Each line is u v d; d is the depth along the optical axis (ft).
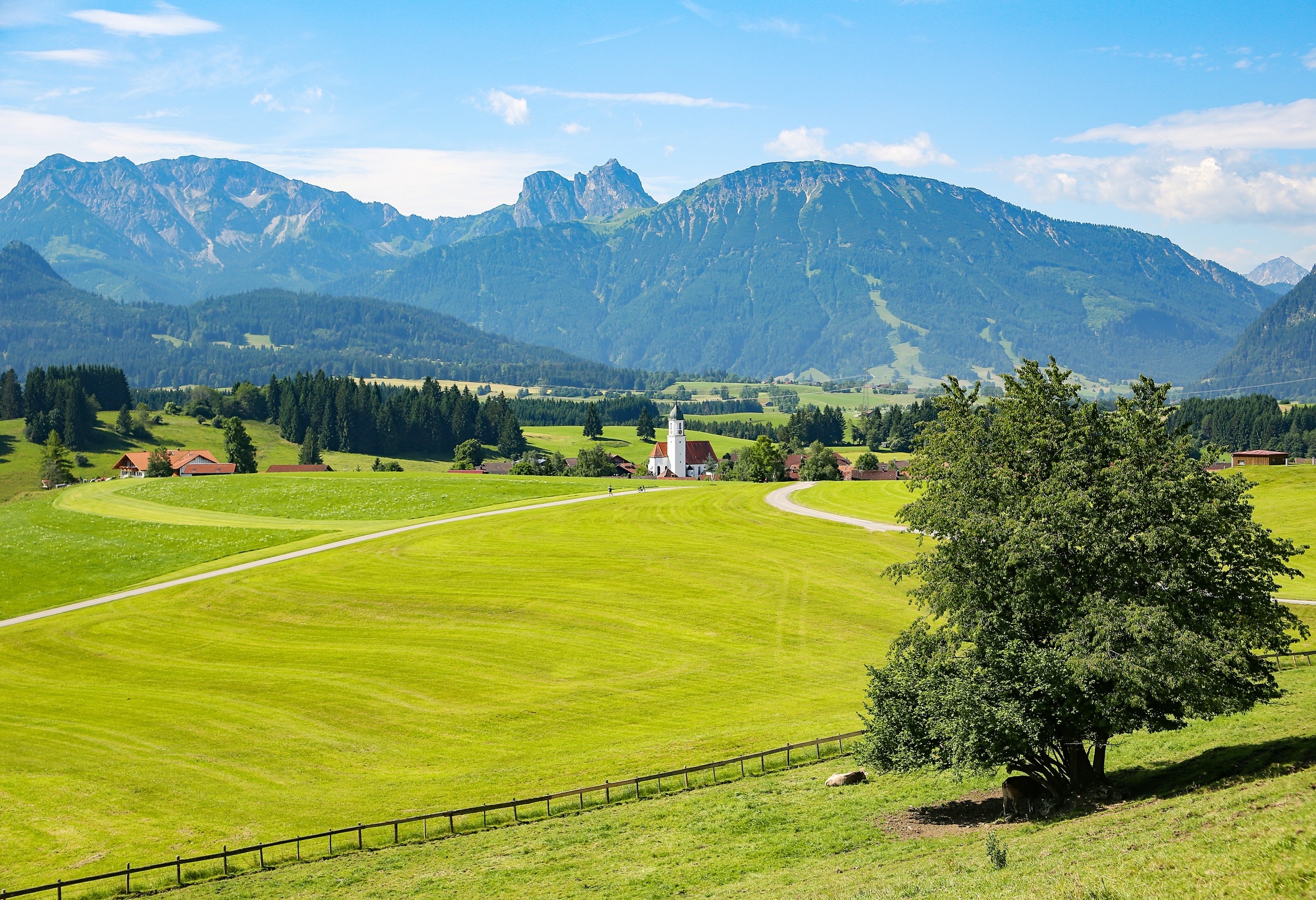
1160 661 92.12
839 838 107.76
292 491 495.41
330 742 168.76
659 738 165.37
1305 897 59.82
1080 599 100.58
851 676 199.31
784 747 148.46
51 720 182.91
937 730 102.83
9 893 108.17
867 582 274.98
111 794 145.18
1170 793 96.27
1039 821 99.71
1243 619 98.07
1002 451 110.01
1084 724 99.04
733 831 115.85
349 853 121.90
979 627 105.09
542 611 254.88
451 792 143.23
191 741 169.89
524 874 108.06
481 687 198.90
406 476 564.71
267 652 229.25
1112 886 68.85
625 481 550.36
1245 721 124.67
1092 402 107.96
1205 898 63.62
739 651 219.41
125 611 269.64
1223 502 99.45
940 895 76.95
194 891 111.75
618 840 117.19
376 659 219.82
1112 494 100.07
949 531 108.99
